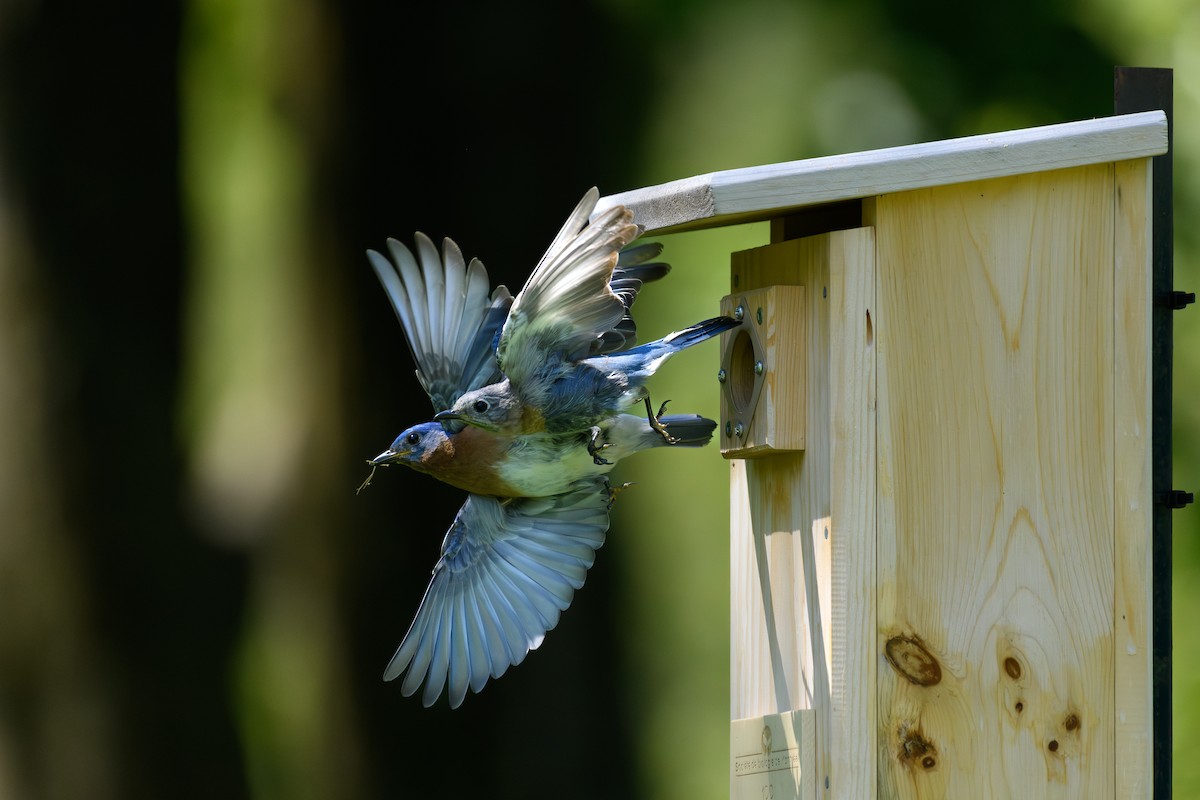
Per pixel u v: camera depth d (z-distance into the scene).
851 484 7.66
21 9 12.98
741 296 8.31
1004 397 7.81
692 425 8.68
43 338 12.90
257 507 13.48
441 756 12.98
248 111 16.48
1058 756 7.76
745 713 8.59
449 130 13.23
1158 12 15.00
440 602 9.01
